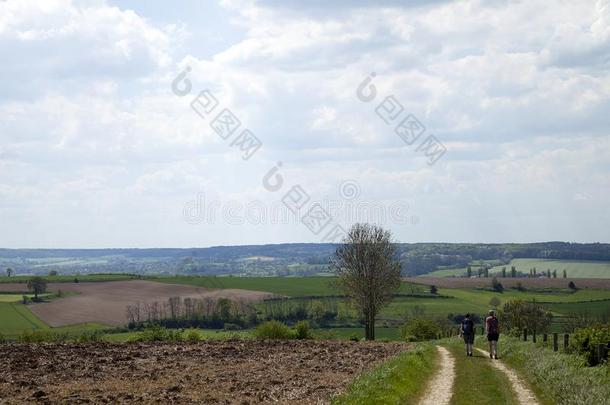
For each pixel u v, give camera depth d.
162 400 24.86
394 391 25.27
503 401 25.03
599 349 32.66
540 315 107.56
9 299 127.00
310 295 130.88
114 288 137.50
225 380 30.59
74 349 44.84
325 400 24.44
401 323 117.50
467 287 157.62
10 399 24.81
